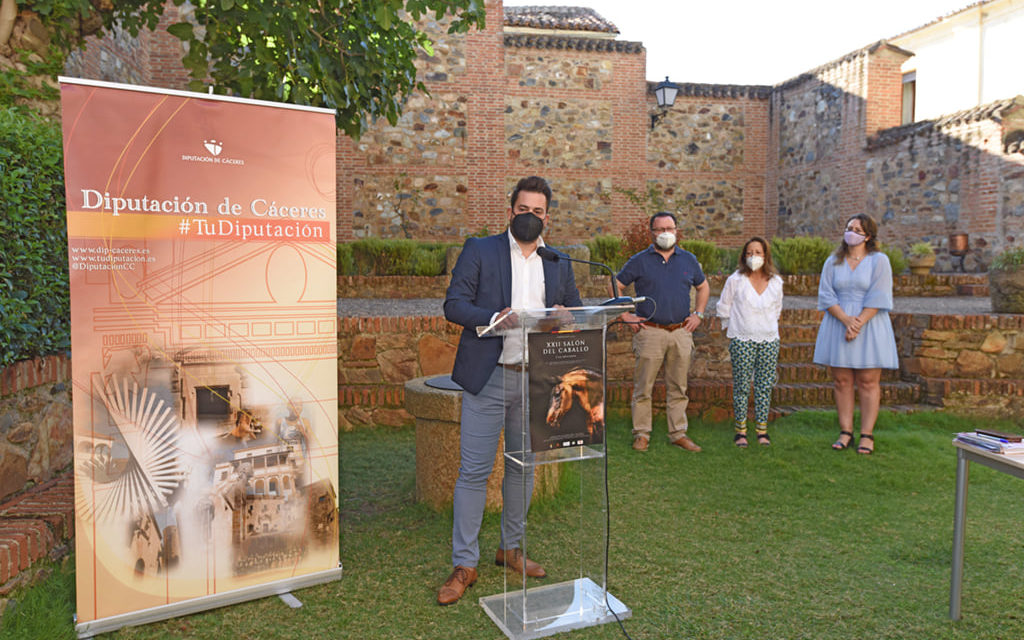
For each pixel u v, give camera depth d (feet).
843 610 9.35
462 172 52.24
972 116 42.73
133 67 41.27
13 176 9.96
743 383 17.71
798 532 12.21
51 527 9.43
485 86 52.21
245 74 13.71
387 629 8.84
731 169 58.75
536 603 9.29
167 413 8.75
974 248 43.29
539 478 11.92
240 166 9.07
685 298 17.15
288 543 9.73
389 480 15.28
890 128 49.19
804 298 33.94
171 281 8.70
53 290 11.62
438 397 12.87
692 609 9.40
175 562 8.89
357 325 20.08
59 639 8.11
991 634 8.72
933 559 11.03
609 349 21.27
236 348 9.18
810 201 55.83
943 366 21.34
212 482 9.10
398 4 14.11
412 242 38.52
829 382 22.44
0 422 10.02
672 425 17.81
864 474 15.48
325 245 9.77
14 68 13.93
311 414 9.80
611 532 12.19
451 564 10.91
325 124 9.67
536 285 10.03
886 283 16.34
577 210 55.36
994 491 14.34
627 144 55.93
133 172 8.39
